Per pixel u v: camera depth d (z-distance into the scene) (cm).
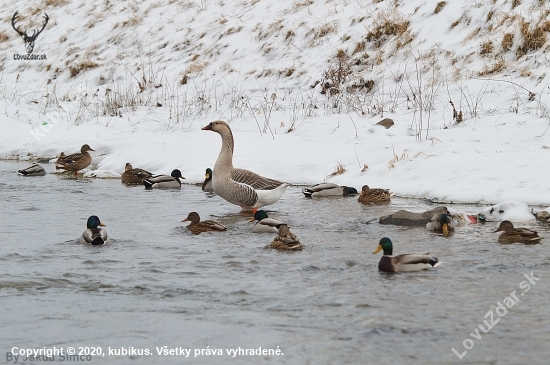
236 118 2712
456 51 2819
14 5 5022
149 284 1120
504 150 1919
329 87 2880
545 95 2366
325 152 2127
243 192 1644
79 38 4238
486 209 1541
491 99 2452
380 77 2850
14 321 962
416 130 2262
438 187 1744
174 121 2800
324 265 1214
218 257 1277
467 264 1208
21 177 2241
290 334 907
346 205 1722
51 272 1185
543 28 2692
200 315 980
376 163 1989
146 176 2094
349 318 960
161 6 4225
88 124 2919
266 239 1419
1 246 1359
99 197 1894
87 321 961
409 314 973
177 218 1628
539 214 1490
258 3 3844
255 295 1060
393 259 1175
